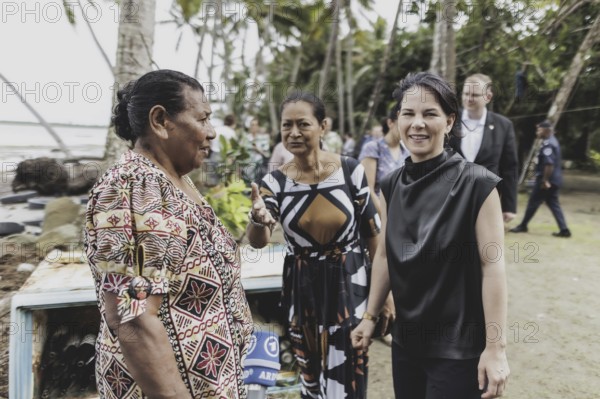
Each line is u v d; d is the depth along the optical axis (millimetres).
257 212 1584
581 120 11562
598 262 4887
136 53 3889
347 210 1809
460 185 1365
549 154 6012
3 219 5641
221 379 1109
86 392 2225
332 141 9625
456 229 1345
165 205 1042
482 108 3182
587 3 6871
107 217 979
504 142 3211
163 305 1037
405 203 1476
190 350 1060
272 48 13773
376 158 3123
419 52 12031
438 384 1389
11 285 3543
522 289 4113
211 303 1102
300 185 1822
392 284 1510
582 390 2547
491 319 1303
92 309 2234
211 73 11938
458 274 1366
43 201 6379
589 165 13727
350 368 1831
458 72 8492
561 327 3342
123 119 1212
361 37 14898
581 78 8023
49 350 2174
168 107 1094
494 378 1281
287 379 2494
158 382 973
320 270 1828
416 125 1396
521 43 7453
